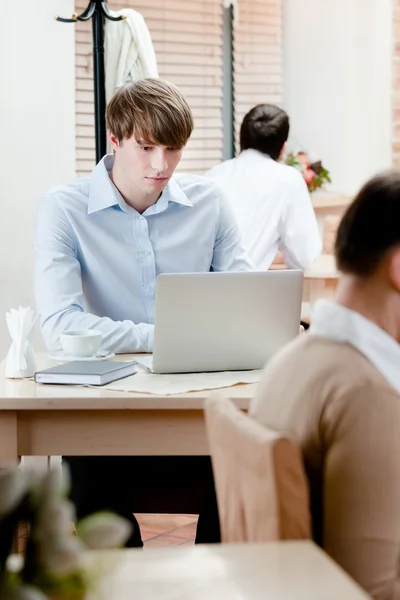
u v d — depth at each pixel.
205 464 3.14
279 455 1.51
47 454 2.64
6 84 4.78
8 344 4.87
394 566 1.54
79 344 3.01
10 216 4.85
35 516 1.07
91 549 1.10
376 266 1.64
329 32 6.38
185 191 3.45
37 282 3.27
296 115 6.47
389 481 1.54
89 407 2.57
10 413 2.62
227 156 6.32
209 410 1.82
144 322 3.39
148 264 3.36
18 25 4.79
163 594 1.32
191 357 2.84
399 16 6.34
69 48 4.95
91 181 3.33
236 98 6.24
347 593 1.32
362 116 6.42
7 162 4.82
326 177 6.19
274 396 1.67
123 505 3.13
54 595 1.06
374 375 1.57
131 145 3.19
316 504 1.65
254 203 5.08
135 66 4.75
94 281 3.36
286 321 2.87
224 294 2.79
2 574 1.05
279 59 6.40
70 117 4.99
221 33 6.12
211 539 2.89
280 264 5.85
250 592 1.33
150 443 2.64
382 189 1.64
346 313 1.63
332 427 1.57
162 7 5.81
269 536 1.56
